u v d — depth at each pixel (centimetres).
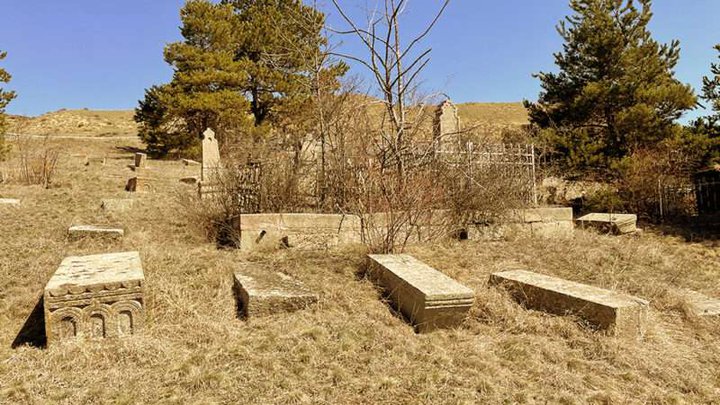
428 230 845
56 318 410
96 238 764
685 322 542
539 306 536
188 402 335
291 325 461
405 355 418
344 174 838
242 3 3092
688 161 1498
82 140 3441
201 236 809
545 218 955
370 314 506
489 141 1040
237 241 750
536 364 413
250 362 390
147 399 341
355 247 739
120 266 484
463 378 383
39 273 601
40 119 4581
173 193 1243
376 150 825
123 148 3281
